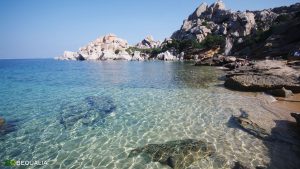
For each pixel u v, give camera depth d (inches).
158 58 4542.3
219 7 6028.5
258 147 364.2
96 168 317.4
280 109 561.3
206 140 394.9
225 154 343.6
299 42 1870.1
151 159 335.6
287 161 320.5
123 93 829.2
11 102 705.6
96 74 1638.8
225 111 556.1
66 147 385.1
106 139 414.0
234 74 1051.3
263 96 707.4
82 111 592.7
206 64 2169.0
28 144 398.9
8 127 480.7
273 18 4490.7
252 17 4458.7
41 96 797.9
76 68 2469.2
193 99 697.0
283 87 731.4
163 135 425.1
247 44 3117.6
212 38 3973.9
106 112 581.0
